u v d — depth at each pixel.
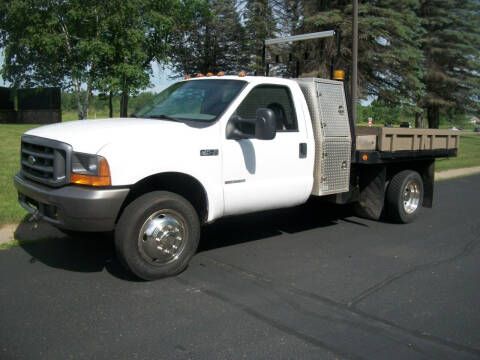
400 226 7.27
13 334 3.38
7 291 4.16
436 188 11.93
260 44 28.31
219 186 4.85
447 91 34.28
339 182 6.12
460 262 5.49
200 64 34.34
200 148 4.65
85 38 20.84
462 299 4.34
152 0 22.91
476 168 17.20
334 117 5.99
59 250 5.35
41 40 20.59
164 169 4.38
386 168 7.27
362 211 7.21
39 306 3.87
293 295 4.29
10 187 8.38
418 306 4.14
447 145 7.91
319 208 8.11
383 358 3.23
